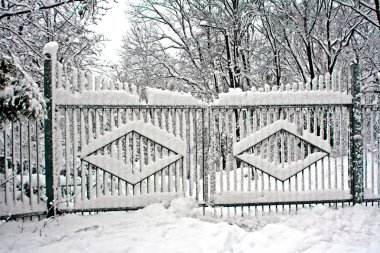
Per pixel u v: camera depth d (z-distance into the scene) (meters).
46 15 9.01
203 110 6.52
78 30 9.32
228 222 6.32
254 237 5.11
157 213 6.07
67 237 5.21
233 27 15.88
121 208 6.30
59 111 6.17
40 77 8.62
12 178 5.77
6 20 7.64
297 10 15.03
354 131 6.87
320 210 6.60
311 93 6.77
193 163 6.57
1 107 4.84
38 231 5.44
